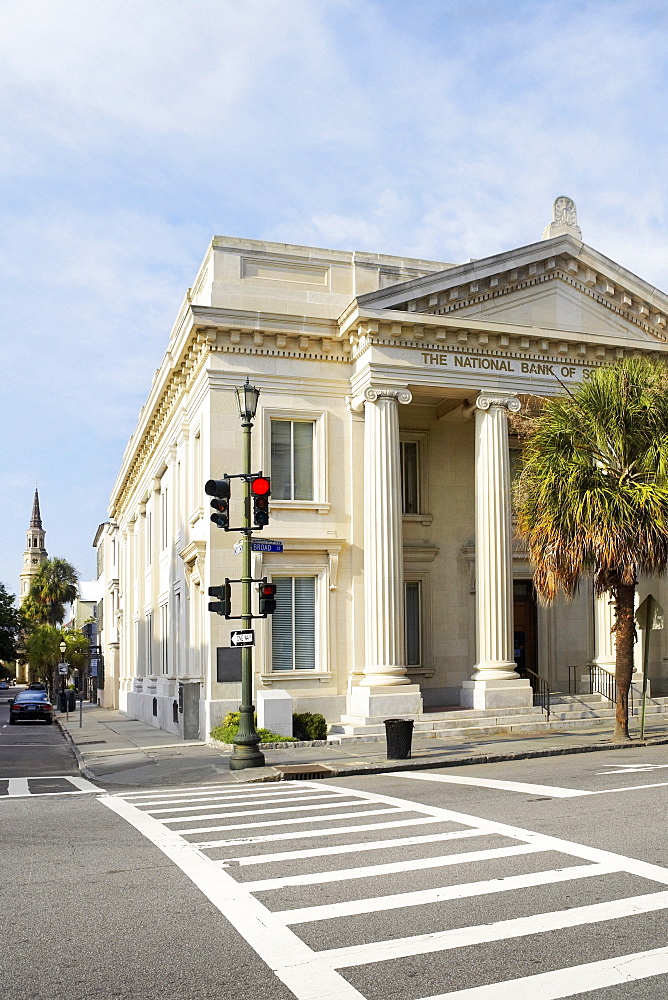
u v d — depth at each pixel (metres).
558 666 29.81
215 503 18.83
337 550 26.64
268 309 26.91
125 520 53.44
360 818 11.87
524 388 27.59
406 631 29.02
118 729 35.78
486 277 27.28
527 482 22.48
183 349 28.31
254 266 27.23
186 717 26.66
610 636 28.59
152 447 39.97
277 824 11.59
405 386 26.48
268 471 26.45
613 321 29.27
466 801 12.97
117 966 6.43
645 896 7.80
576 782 14.66
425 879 8.50
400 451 29.73
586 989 5.86
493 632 26.41
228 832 11.09
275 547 19.31
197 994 5.91
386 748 21.44
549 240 28.12
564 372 28.16
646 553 21.16
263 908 7.70
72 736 32.25
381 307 26.16
